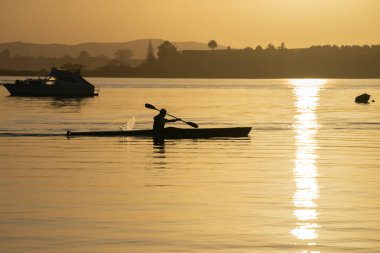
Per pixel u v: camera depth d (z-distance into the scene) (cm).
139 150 9419
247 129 11662
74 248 4241
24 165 7844
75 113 18388
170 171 7381
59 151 9269
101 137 11256
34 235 4528
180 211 5266
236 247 4284
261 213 5203
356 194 5988
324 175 7119
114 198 5766
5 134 12000
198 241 4409
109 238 4469
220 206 5447
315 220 4969
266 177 6969
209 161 8256
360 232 4641
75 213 5172
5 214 5128
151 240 4428
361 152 9331
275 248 4266
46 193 5991
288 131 12938
